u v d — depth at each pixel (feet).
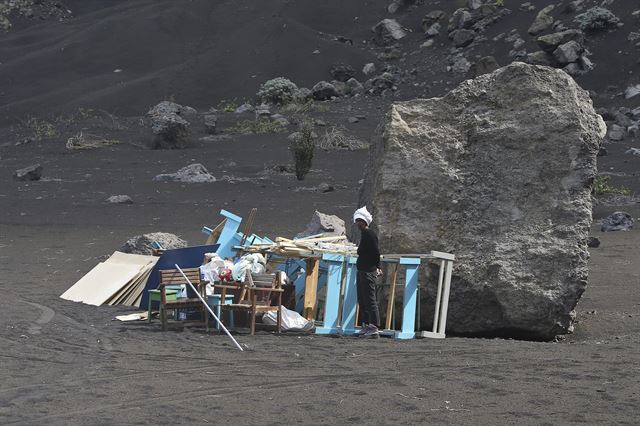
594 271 160.25
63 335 106.52
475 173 122.42
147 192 284.00
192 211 249.96
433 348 103.04
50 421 66.85
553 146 120.37
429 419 69.00
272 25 573.33
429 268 118.93
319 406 72.59
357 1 612.70
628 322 121.70
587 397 76.18
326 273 123.13
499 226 119.65
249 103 490.49
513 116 122.72
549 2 519.60
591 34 474.49
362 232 112.98
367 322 112.27
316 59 532.32
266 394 76.79
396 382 82.12
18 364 88.48
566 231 117.80
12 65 578.25
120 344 101.50
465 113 124.77
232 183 296.92
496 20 524.11
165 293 114.11
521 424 67.77
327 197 269.44
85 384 79.77
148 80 522.47
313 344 104.47
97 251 191.62
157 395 75.87
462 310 118.52
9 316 119.14
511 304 116.06
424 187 122.21
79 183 302.66
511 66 124.26
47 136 406.82
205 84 520.42
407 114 125.18
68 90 528.22
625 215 217.97
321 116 435.12
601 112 396.37
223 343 103.35
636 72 436.76
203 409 71.15
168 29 596.70
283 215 239.30
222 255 130.52
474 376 85.15
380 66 522.47
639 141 363.56
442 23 549.13
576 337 117.39
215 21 605.73
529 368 89.30
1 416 68.28
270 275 114.83
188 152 365.40
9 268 173.17
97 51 583.58
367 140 384.06
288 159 346.74
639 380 82.99
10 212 254.27
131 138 395.14
